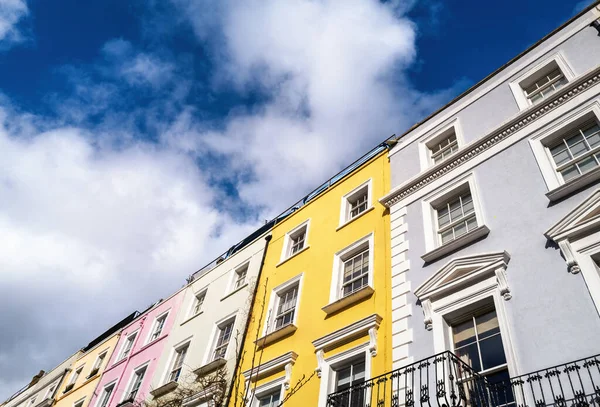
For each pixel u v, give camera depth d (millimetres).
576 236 8969
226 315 18219
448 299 10227
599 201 9023
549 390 7641
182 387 16922
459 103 15305
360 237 14648
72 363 30219
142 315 25734
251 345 15508
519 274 9414
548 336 8227
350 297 12758
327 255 15516
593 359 7418
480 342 9359
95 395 23203
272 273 17766
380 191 15656
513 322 8844
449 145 14477
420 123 16469
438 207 13125
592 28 12750
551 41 13711
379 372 10406
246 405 13359
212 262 24078
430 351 9703
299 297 15109
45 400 28109
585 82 11484
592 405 7105
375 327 11359
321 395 11219
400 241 12984
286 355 13156
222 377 15031
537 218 10055
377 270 13023
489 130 12680
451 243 11195
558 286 8680
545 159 11062
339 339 11969
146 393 18859
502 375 8492
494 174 11883
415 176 13969
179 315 21984
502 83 14180
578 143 10945
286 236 18828
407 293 11461
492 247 10359
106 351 26609
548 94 12695
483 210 11344
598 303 7918
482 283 9844
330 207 17594
